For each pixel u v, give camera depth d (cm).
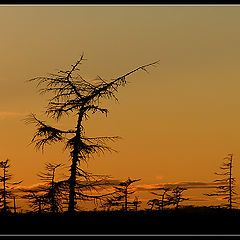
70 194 12000
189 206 16350
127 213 14600
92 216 13612
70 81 12175
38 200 12175
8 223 12862
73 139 11981
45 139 11994
